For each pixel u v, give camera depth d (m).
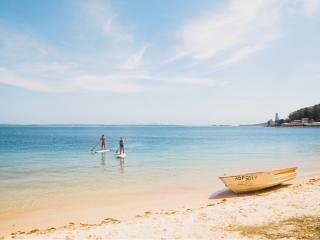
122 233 9.37
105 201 14.79
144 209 13.30
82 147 52.22
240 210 11.48
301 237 8.35
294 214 10.59
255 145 58.44
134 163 29.77
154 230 9.54
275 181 17.17
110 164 29.00
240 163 29.89
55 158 34.53
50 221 11.76
